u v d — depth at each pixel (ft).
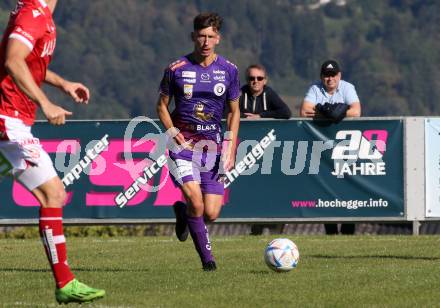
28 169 69.72
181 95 89.56
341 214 129.08
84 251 106.83
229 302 71.36
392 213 129.18
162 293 74.95
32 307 69.87
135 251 106.32
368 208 129.18
